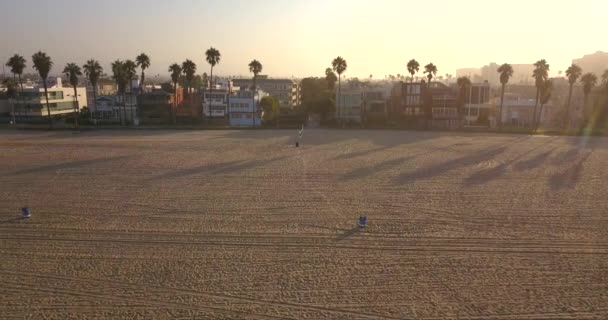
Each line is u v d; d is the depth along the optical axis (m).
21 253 18.56
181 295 14.95
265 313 13.83
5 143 51.91
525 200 27.48
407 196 28.34
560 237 20.84
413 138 59.31
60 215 23.92
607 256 18.55
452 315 13.79
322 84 119.25
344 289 15.48
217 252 18.78
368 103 89.12
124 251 18.83
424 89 82.50
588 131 67.31
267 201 27.00
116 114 88.94
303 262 17.80
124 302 14.43
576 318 13.66
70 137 58.50
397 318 13.60
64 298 14.68
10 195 28.09
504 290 15.48
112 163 39.47
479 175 34.97
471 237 20.81
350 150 47.91
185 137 59.50
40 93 85.12
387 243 19.97
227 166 38.34
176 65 85.00
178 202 26.64
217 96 86.50
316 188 30.41
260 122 82.94
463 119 80.75
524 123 82.25
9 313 13.66
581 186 31.34
